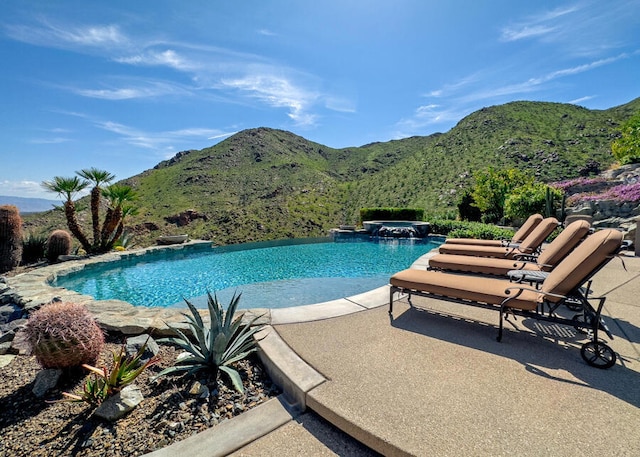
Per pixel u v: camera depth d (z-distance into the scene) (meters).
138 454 2.00
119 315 4.17
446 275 4.05
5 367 3.16
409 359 2.83
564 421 1.96
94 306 4.61
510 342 3.17
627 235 9.30
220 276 8.90
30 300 5.23
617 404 2.12
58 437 2.17
